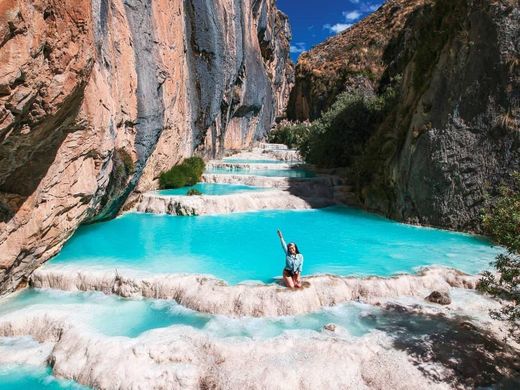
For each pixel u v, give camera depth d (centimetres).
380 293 1177
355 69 5972
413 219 2005
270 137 6481
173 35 2339
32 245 1152
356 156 2861
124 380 827
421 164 1958
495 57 1759
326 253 1530
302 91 7169
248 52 4512
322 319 1062
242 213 2198
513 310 980
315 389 820
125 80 1666
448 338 963
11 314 1036
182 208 2111
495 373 869
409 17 5750
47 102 880
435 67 2000
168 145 2450
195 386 828
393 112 2461
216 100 3197
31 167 1039
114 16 1573
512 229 863
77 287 1227
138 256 1444
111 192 1720
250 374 844
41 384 852
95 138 1280
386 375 849
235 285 1145
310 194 2542
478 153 1794
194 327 1012
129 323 1030
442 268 1330
